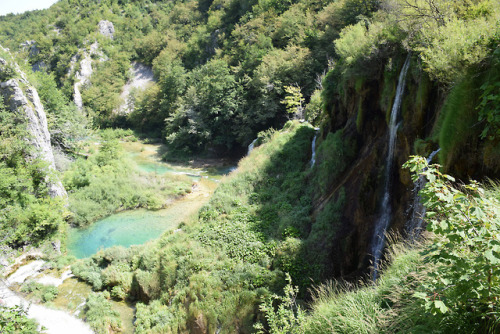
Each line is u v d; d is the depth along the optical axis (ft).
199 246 46.03
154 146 153.17
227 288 38.11
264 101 117.39
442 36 28.89
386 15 42.14
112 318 43.91
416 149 30.68
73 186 85.46
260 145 81.20
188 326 36.99
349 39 46.37
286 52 121.90
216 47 198.29
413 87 33.81
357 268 38.04
